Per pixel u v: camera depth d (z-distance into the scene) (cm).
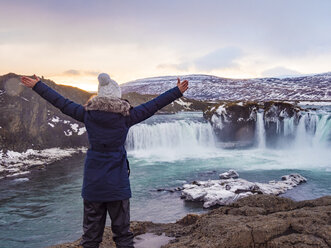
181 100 8494
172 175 1973
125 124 238
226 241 316
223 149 3080
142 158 2634
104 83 238
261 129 3075
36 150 2753
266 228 327
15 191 1639
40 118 2977
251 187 1481
